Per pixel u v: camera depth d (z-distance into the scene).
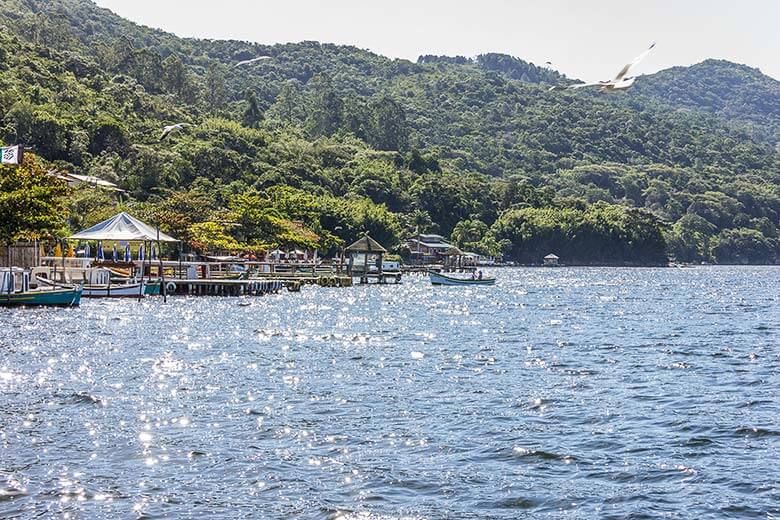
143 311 81.62
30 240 95.06
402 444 30.81
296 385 42.12
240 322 74.62
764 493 25.77
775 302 119.00
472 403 38.03
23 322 68.69
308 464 28.31
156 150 198.75
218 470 27.58
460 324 77.88
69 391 39.59
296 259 159.50
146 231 98.31
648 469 28.09
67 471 27.25
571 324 79.38
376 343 60.91
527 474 27.53
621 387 42.62
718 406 37.78
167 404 37.03
